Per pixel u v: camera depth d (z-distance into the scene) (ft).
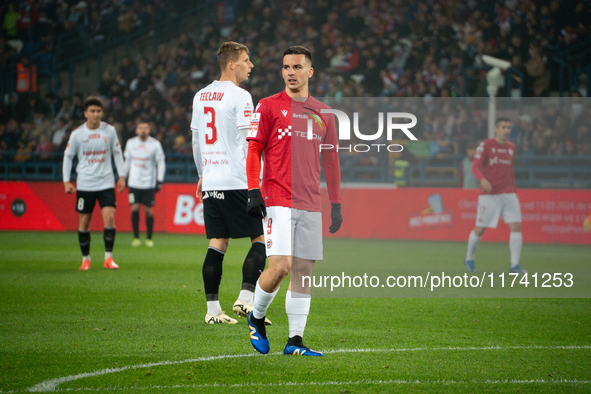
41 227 188.96
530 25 219.20
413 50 224.94
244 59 64.85
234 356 47.85
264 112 48.03
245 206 63.00
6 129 240.53
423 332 58.29
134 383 40.63
